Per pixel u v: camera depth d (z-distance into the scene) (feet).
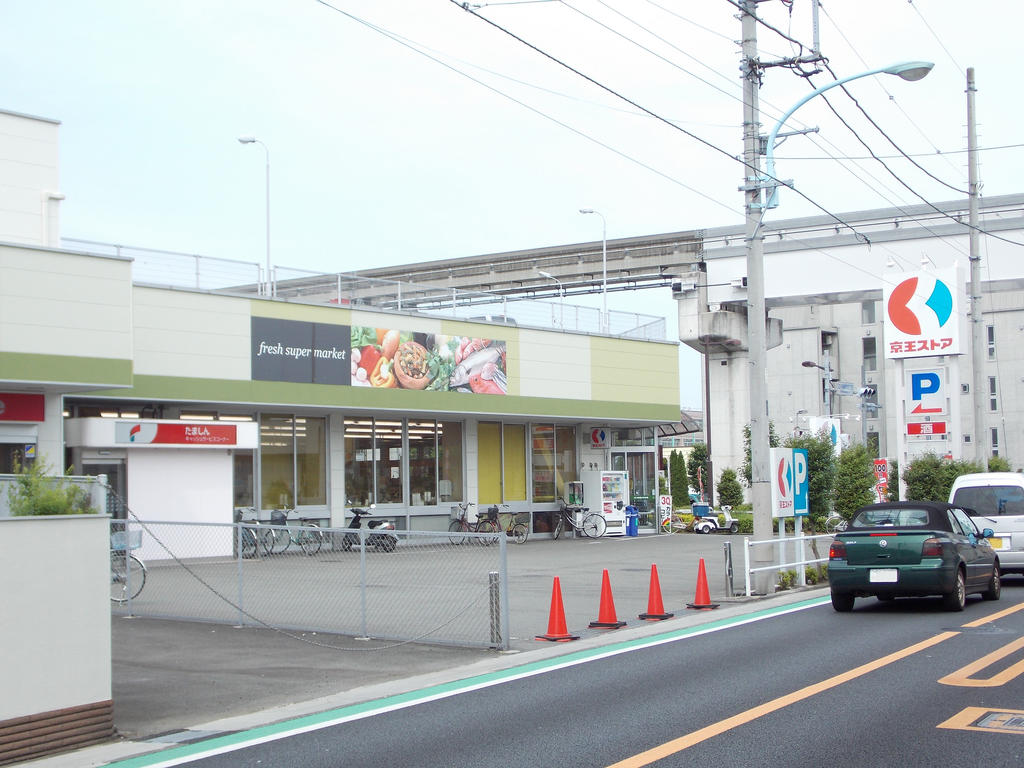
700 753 24.08
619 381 119.96
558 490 120.98
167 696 32.99
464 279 206.49
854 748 24.29
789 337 243.19
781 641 42.04
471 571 45.01
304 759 24.70
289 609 49.32
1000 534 65.05
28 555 26.03
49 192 74.59
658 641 42.96
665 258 187.73
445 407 101.40
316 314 91.30
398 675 36.22
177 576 53.93
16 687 25.45
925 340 101.35
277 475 93.97
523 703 30.63
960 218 136.98
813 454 80.69
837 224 146.20
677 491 194.59
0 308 65.82
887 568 50.49
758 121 62.49
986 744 24.53
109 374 70.33
